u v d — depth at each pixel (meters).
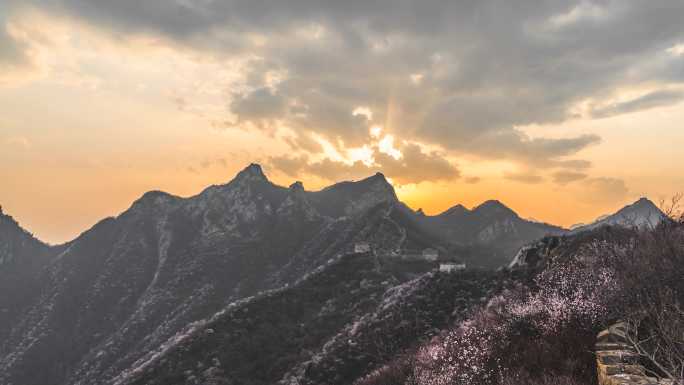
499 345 16.95
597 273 18.72
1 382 138.88
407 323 59.25
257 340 79.81
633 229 24.61
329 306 93.88
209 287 183.25
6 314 186.25
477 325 21.45
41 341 159.75
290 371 65.31
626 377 9.95
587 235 39.31
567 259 27.09
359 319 78.44
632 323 12.79
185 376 69.44
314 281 109.62
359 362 53.22
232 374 69.06
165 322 158.62
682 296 12.48
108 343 152.12
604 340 12.98
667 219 22.11
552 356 13.89
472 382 15.53
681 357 9.52
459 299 62.09
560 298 17.58
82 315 177.25
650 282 13.74
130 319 166.38
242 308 93.12
